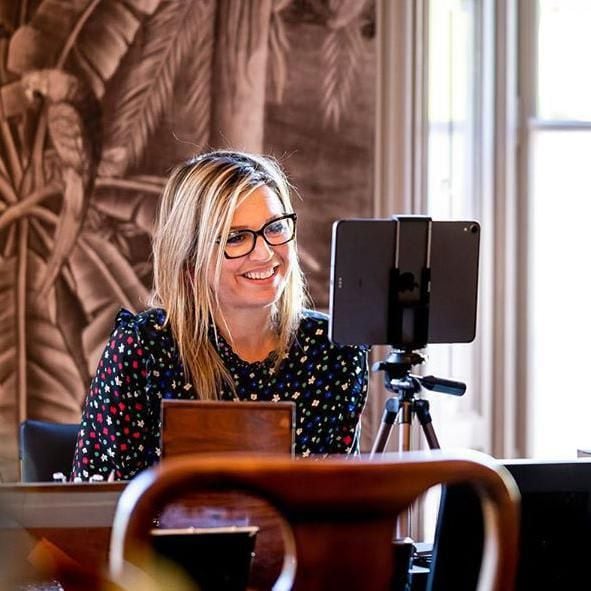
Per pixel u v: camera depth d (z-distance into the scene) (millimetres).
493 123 9047
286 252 4449
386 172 8508
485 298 9023
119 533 2111
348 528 2246
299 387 4605
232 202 4348
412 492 2260
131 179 7879
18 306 7672
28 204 7648
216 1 8039
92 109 7762
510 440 9180
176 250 4465
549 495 3223
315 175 8344
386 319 4676
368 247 4621
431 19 8578
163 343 4504
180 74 7973
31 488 3088
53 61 7656
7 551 2033
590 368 9453
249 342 4535
